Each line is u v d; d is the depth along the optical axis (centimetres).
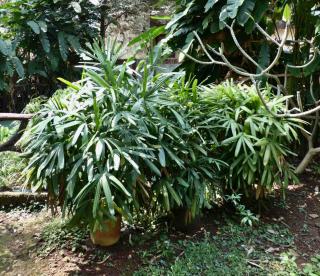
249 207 279
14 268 228
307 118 339
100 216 199
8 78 484
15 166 344
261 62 332
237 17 304
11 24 453
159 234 251
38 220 279
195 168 233
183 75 236
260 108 254
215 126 241
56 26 462
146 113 209
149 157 195
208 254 229
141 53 450
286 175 260
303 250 244
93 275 218
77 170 198
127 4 514
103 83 208
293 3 339
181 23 352
